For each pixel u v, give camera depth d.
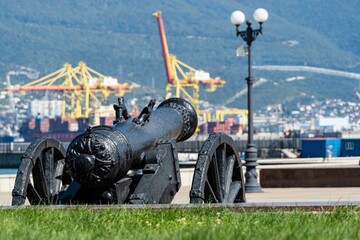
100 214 35.28
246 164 78.81
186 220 33.91
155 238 28.08
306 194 72.25
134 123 41.03
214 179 42.38
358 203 37.78
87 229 31.64
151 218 34.69
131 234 29.98
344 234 28.88
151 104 41.69
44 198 42.84
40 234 29.80
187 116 44.41
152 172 40.25
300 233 28.86
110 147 39.00
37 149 42.38
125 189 39.94
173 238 27.70
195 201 40.44
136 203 39.41
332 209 36.69
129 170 40.50
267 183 87.06
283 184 86.88
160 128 42.28
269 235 28.41
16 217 35.34
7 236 29.31
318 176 85.88
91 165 38.84
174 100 45.03
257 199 66.38
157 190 40.22
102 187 39.69
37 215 35.78
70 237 29.16
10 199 64.56
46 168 43.22
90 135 39.22
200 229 29.16
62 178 44.06
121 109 41.25
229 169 43.69
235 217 34.19
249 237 27.84
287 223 31.56
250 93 80.81
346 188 82.56
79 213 35.62
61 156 43.94
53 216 35.22
